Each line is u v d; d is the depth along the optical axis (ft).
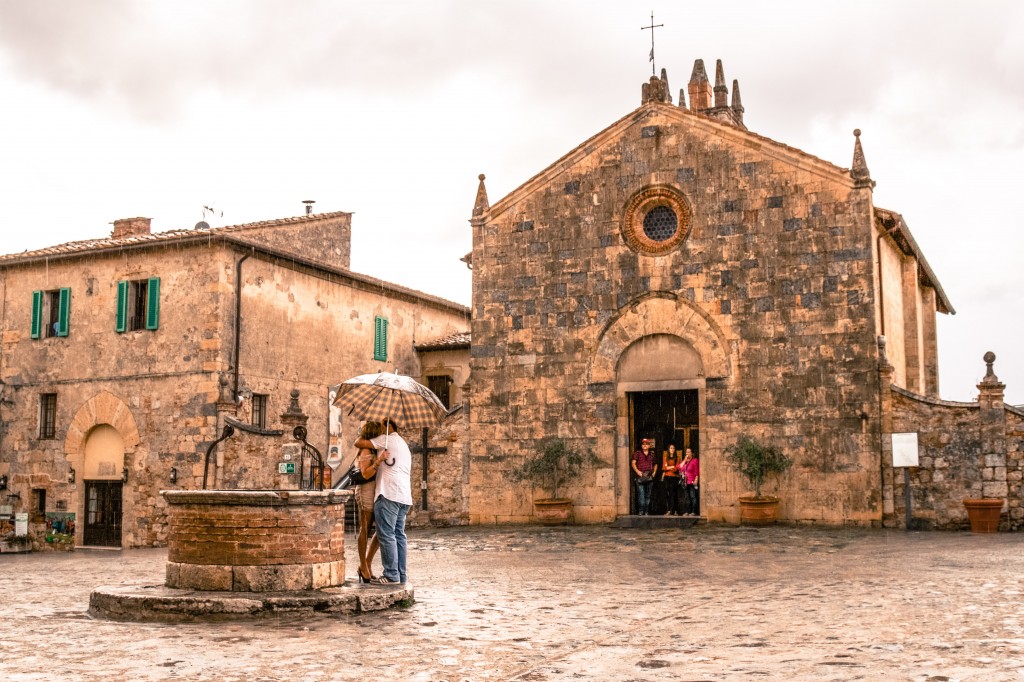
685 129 88.53
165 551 89.71
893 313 95.50
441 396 127.95
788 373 82.89
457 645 29.94
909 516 78.43
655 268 88.48
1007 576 46.24
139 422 101.30
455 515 92.79
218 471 96.73
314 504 37.42
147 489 99.96
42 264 109.60
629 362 89.04
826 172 83.10
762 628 33.12
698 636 31.60
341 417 113.80
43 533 104.73
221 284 99.60
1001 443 76.54
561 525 87.66
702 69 120.26
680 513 87.20
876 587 43.60
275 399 105.19
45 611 37.58
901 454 78.84
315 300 112.27
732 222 86.12
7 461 108.06
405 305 128.06
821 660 27.40
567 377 90.63
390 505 39.83
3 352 110.42
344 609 35.99
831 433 81.05
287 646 29.63
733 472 84.02
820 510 80.74
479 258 95.20
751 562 56.75
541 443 90.84
